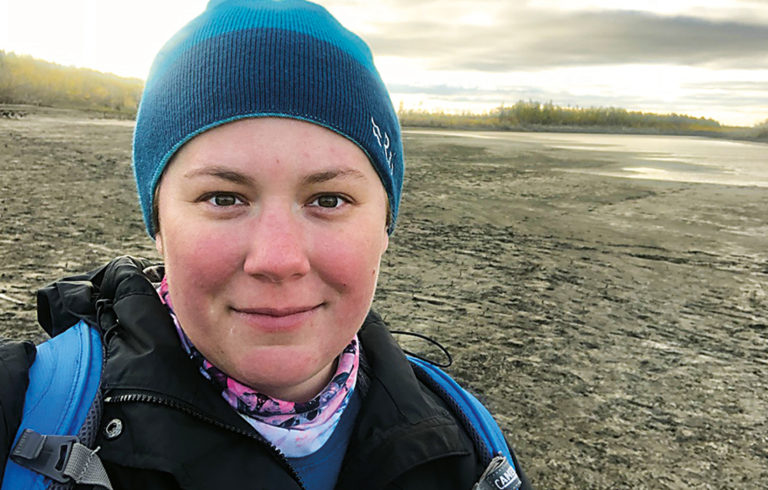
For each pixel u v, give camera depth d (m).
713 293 5.43
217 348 0.79
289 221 0.76
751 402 3.38
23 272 4.60
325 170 0.78
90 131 17.92
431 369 1.23
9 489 0.72
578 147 28.95
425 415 1.00
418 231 7.12
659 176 15.61
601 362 3.76
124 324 0.89
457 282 5.19
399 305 4.52
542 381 3.44
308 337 0.79
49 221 6.30
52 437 0.75
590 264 6.13
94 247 5.45
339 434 0.97
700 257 6.75
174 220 0.78
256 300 0.75
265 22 0.84
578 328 4.32
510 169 15.16
